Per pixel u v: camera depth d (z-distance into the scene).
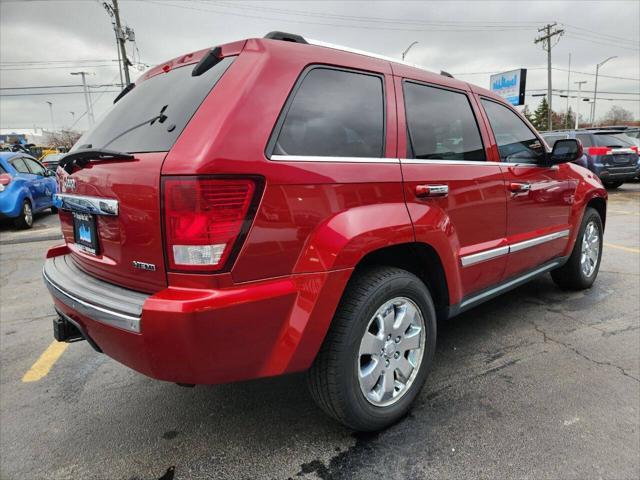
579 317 3.84
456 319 3.86
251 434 2.42
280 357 1.95
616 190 13.93
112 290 2.10
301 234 1.94
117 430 2.50
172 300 1.74
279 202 1.87
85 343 3.67
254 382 2.95
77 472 2.19
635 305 4.09
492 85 34.44
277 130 1.93
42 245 7.86
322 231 1.99
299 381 2.95
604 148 12.62
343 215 2.07
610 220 8.66
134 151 2.01
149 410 2.68
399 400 2.42
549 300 4.26
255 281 1.84
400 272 2.35
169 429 2.49
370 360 2.29
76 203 2.30
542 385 2.79
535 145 3.56
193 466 2.20
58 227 9.69
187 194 1.72
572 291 4.50
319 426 2.47
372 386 2.28
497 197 3.00
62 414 2.67
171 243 1.78
